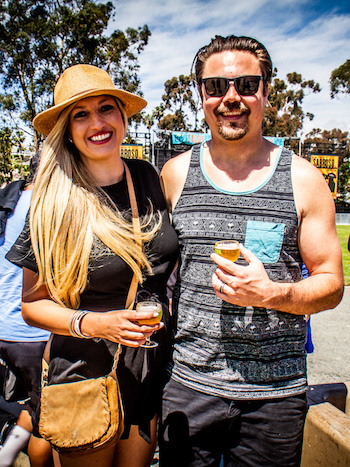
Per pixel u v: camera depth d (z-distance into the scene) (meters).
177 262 1.93
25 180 2.38
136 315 1.42
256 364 1.63
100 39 29.00
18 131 31.98
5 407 2.48
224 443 1.76
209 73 1.71
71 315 1.55
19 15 26.70
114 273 1.65
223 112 1.65
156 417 1.91
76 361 1.62
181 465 1.77
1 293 2.13
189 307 1.74
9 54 27.08
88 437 1.53
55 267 1.62
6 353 2.17
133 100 1.87
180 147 21.16
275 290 1.45
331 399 2.41
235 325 1.64
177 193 1.86
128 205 1.79
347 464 1.92
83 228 1.62
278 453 1.64
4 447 2.27
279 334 1.64
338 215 26.69
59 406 1.56
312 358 4.45
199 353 1.71
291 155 1.68
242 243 1.64
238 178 1.69
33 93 28.23
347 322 5.59
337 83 37.22
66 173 1.69
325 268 1.61
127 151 21.84
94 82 1.71
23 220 2.19
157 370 1.82
